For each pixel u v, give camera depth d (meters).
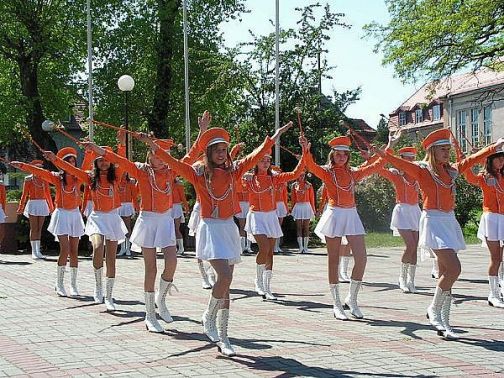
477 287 11.71
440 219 7.86
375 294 11.02
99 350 7.09
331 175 9.03
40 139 25.09
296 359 6.64
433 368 6.25
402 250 19.03
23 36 24.12
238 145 11.03
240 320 8.74
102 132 31.31
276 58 20.97
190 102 30.17
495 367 6.29
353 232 8.92
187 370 6.25
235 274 13.78
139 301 10.39
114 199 9.93
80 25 26.59
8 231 19.11
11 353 6.98
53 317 9.05
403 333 7.88
